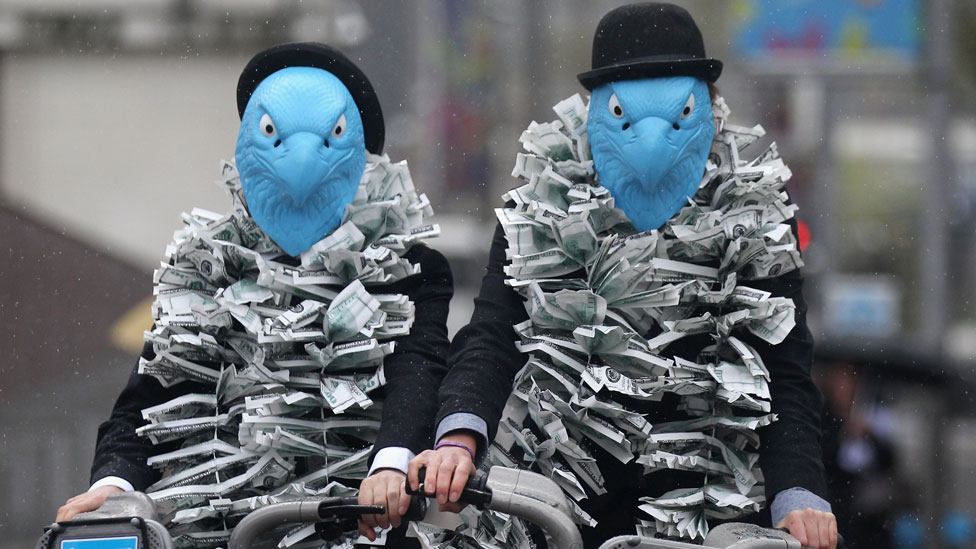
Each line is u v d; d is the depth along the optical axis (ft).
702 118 35.88
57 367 93.09
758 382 34.86
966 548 66.69
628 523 36.45
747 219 35.68
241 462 35.55
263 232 37.01
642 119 35.40
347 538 34.99
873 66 114.83
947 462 65.36
